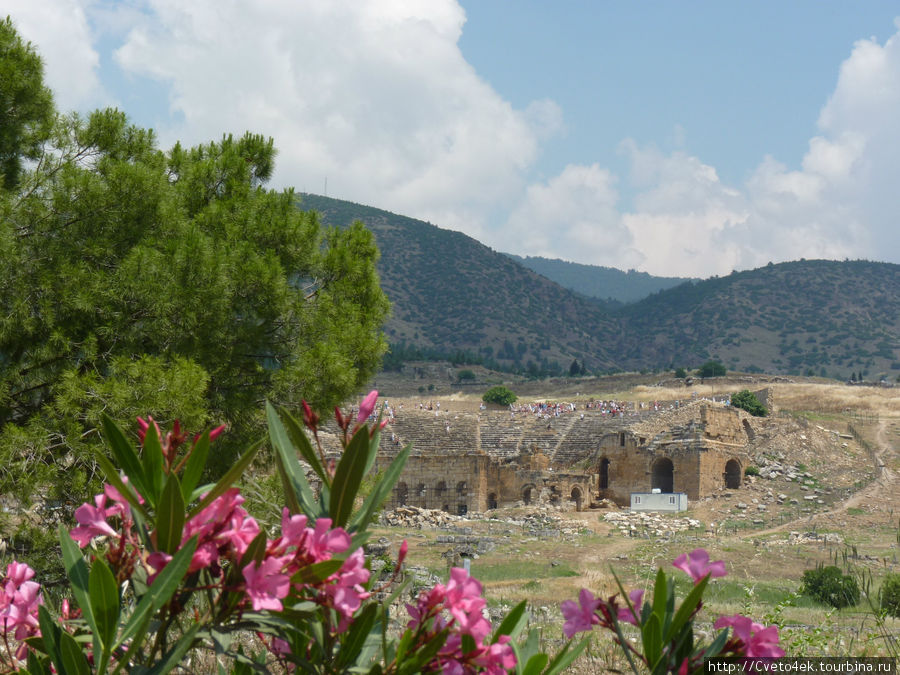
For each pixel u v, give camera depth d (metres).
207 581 3.83
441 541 50.53
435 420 90.12
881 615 10.76
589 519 65.12
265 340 22.83
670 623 4.04
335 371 21.42
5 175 21.03
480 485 77.94
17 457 16.89
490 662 3.64
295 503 3.97
